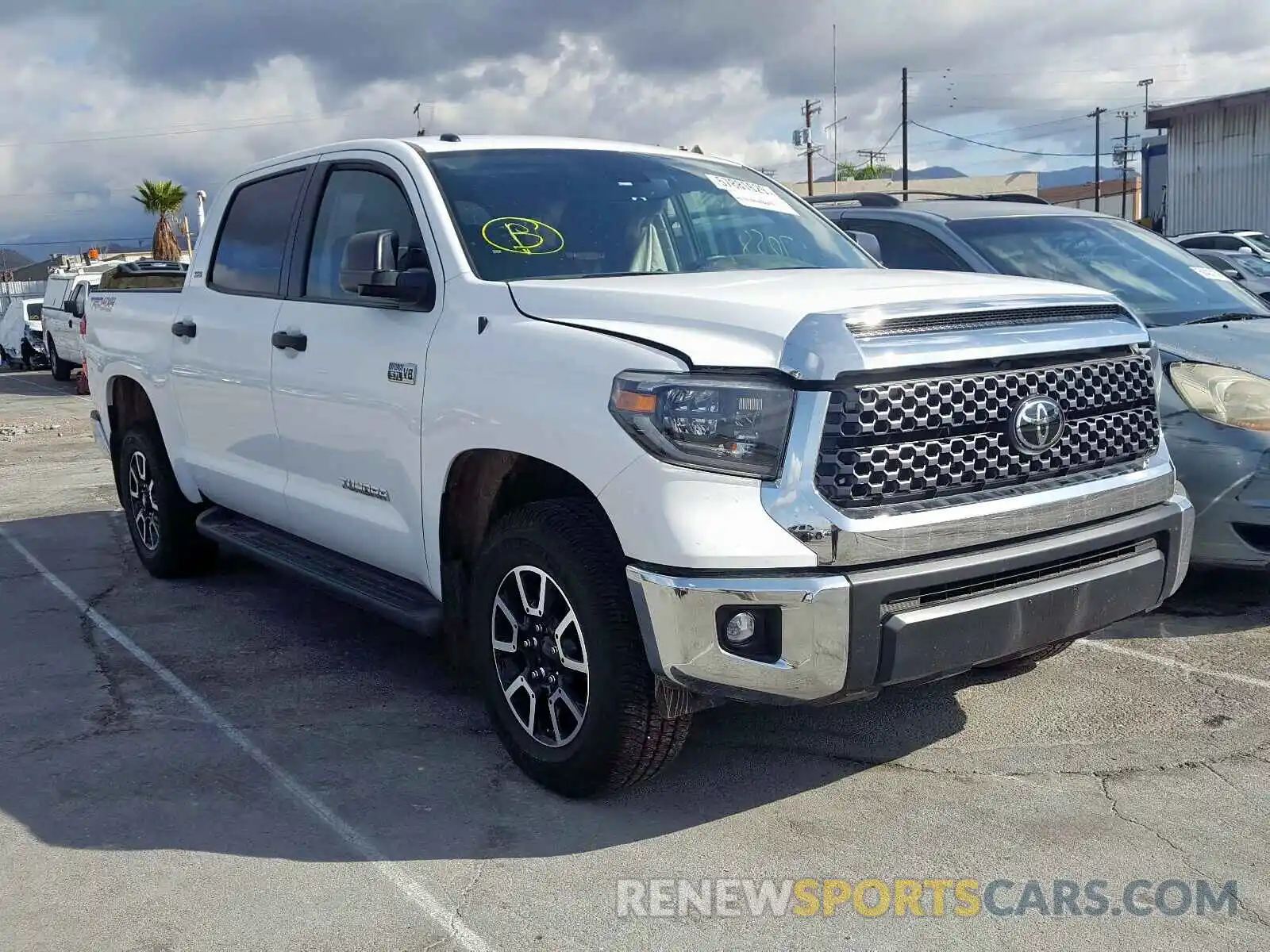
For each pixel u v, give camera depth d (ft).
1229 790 11.78
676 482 10.29
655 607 10.37
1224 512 15.94
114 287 22.79
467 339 12.64
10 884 10.59
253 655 16.96
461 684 15.56
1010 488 10.98
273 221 17.12
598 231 14.25
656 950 9.30
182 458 19.39
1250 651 15.64
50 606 19.98
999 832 11.07
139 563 22.93
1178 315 18.79
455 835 11.29
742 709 14.28
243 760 13.20
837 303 10.63
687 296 11.34
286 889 10.37
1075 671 15.15
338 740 13.71
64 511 28.91
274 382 16.05
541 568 11.62
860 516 10.13
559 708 11.97
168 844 11.25
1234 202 94.07
